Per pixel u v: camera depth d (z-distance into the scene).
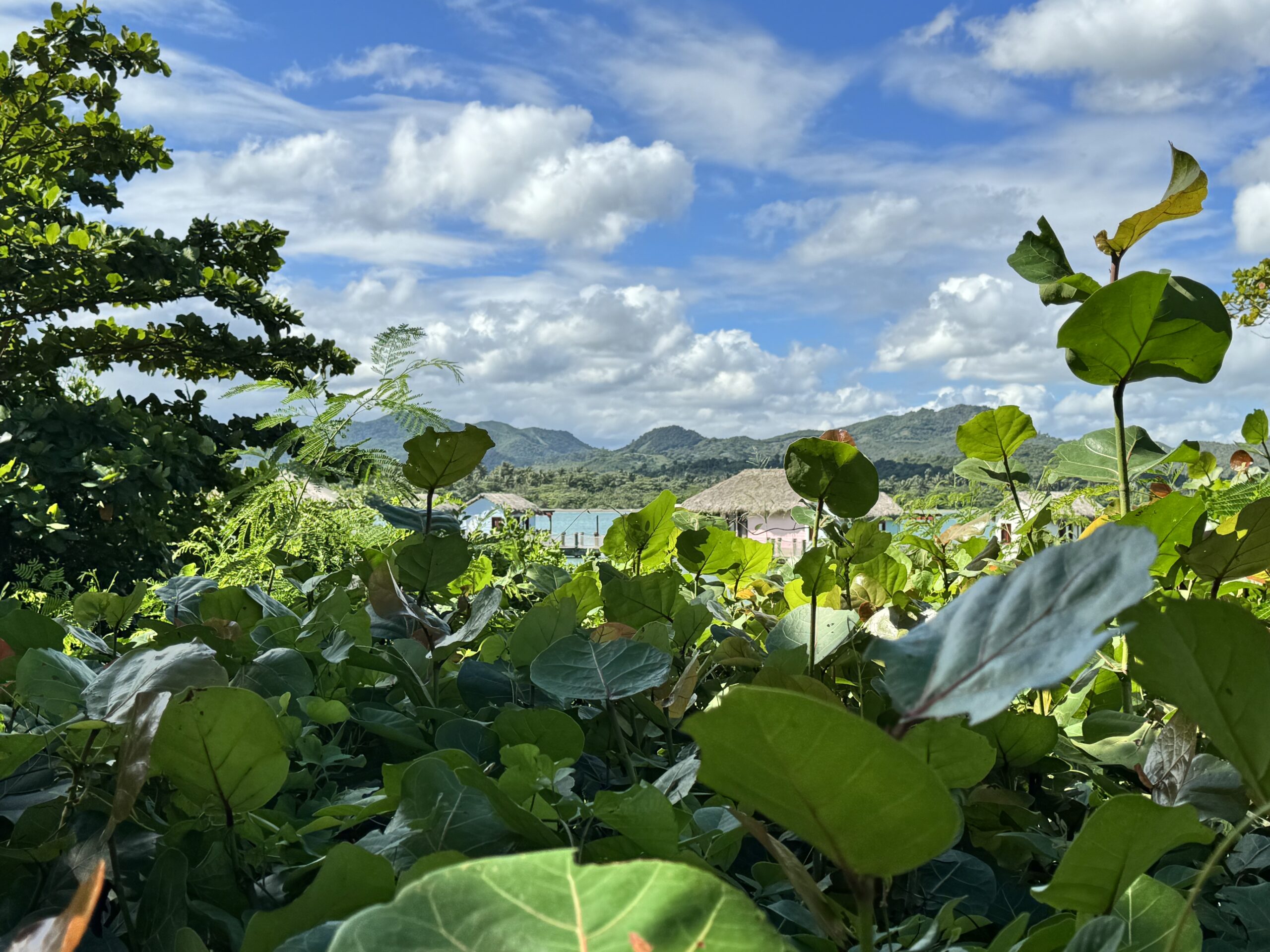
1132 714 1.10
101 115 10.19
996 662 0.36
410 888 0.30
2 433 6.31
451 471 1.37
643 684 0.93
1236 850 0.79
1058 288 1.22
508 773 0.70
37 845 0.70
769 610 1.82
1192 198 1.10
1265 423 2.12
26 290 8.70
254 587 1.50
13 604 1.25
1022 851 0.88
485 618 1.10
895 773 0.34
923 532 2.46
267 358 10.21
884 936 0.63
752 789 0.37
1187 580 1.23
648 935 0.29
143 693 0.62
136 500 6.35
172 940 0.58
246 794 0.67
